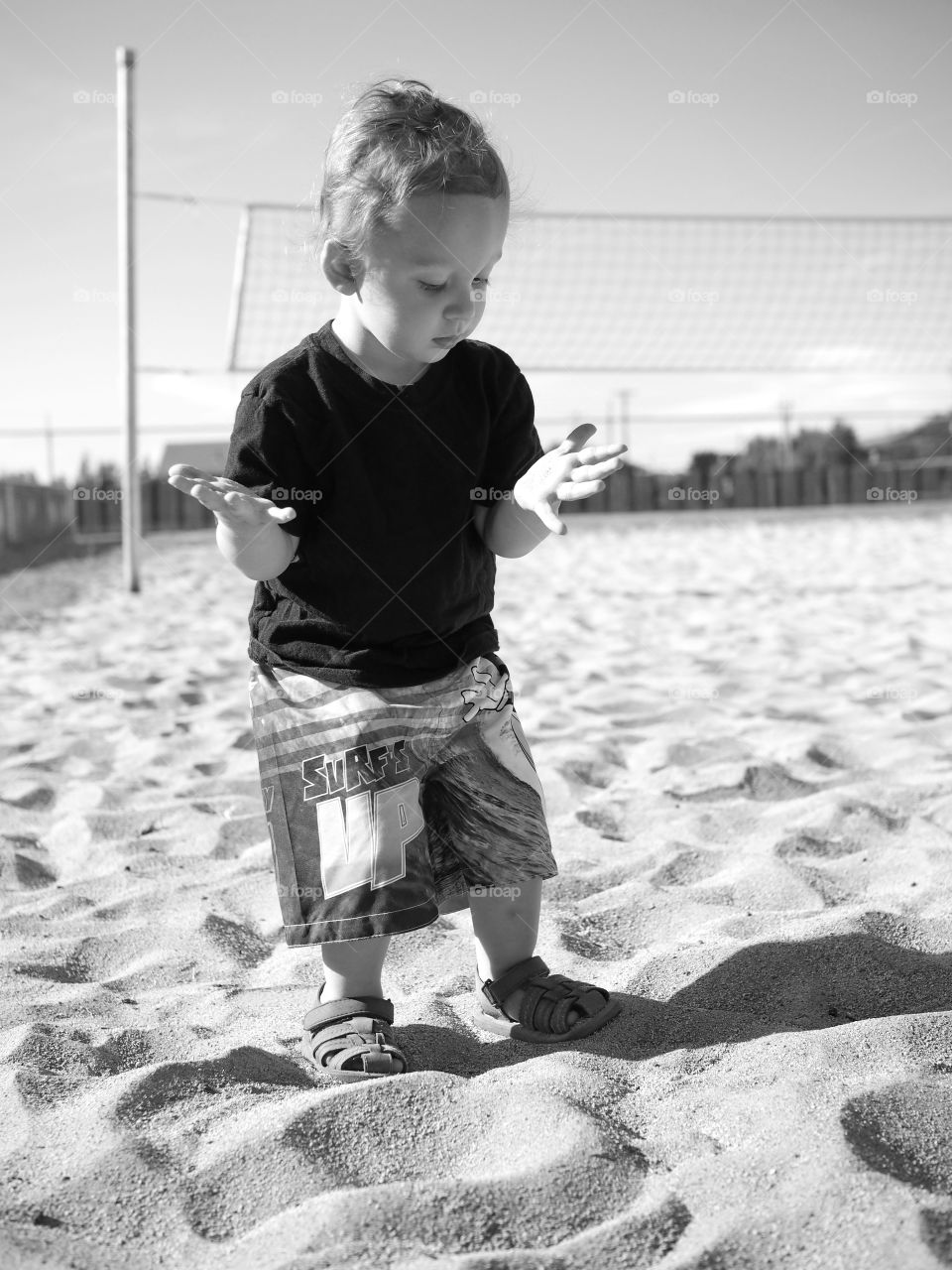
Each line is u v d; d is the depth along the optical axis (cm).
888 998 194
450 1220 130
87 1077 171
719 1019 189
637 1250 124
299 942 181
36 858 303
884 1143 140
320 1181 141
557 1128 148
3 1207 135
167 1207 136
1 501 1628
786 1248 121
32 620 869
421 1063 181
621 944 230
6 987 213
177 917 252
